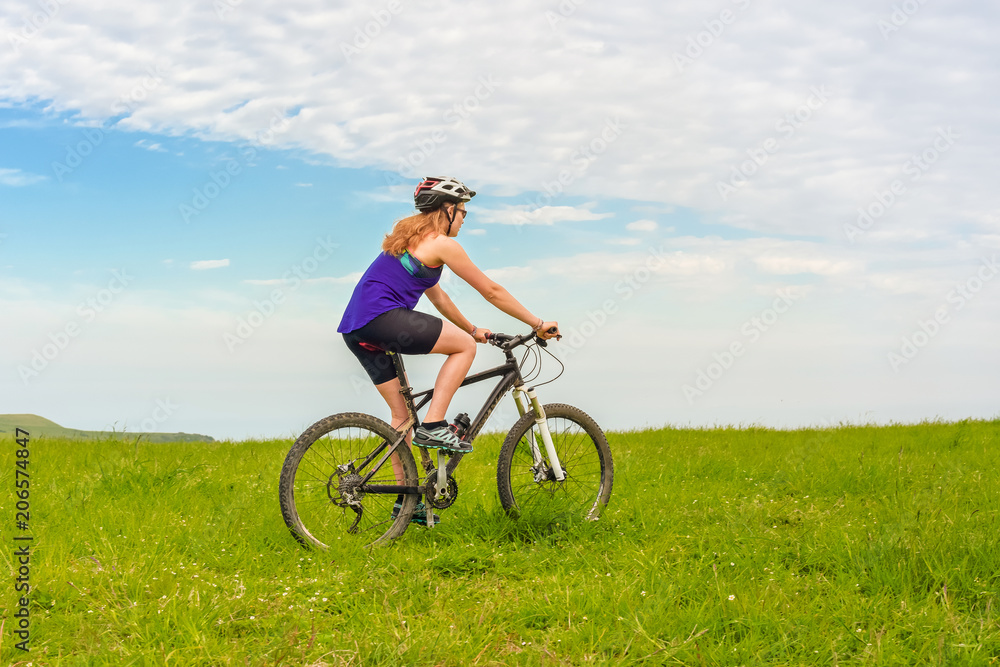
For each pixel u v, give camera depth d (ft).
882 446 26.30
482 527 13.28
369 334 12.25
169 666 7.90
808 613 9.14
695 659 8.10
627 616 9.07
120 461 20.10
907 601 9.46
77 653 8.22
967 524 12.32
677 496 17.26
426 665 7.99
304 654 8.21
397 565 11.21
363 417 12.70
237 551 12.01
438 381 12.73
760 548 12.07
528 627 9.24
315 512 12.86
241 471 20.99
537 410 14.29
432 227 12.67
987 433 29.99
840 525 13.76
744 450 26.25
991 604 9.21
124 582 10.01
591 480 15.69
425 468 13.33
